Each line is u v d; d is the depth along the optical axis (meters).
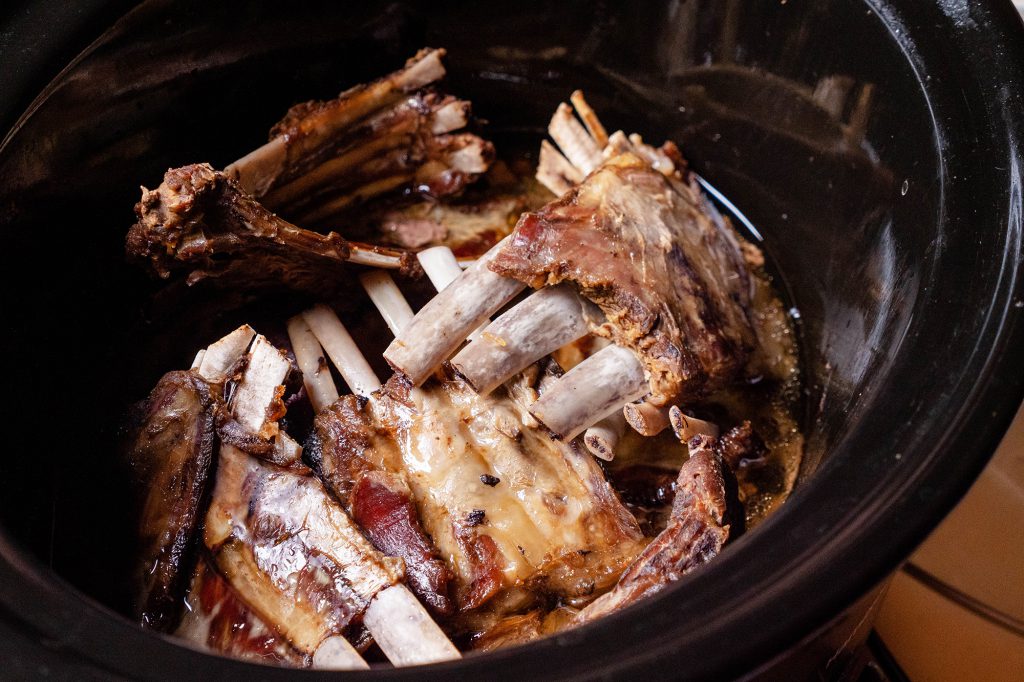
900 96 0.40
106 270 0.44
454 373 0.41
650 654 0.30
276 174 0.45
